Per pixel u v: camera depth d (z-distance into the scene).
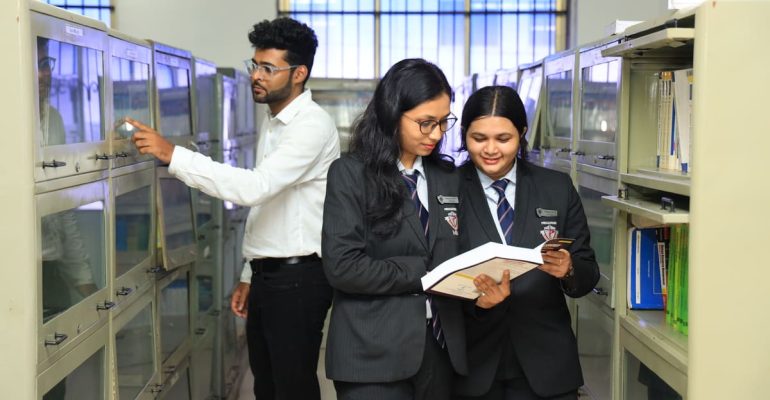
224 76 4.32
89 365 2.10
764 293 1.70
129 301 2.40
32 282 1.69
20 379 1.69
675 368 1.88
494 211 2.23
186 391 3.27
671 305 2.17
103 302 2.14
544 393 2.17
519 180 2.22
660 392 2.05
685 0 2.07
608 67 2.47
